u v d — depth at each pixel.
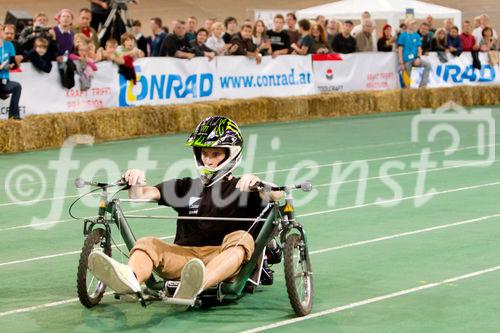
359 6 29.00
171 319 6.59
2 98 17.70
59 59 18.91
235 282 6.66
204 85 22.05
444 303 6.96
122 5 21.12
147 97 20.84
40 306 7.02
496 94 28.64
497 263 8.30
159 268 6.61
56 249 9.18
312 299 6.81
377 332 6.21
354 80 25.81
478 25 29.20
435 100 27.12
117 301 7.13
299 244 6.78
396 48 27.05
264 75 23.47
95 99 19.75
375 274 7.94
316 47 24.88
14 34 18.16
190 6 41.41
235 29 23.47
